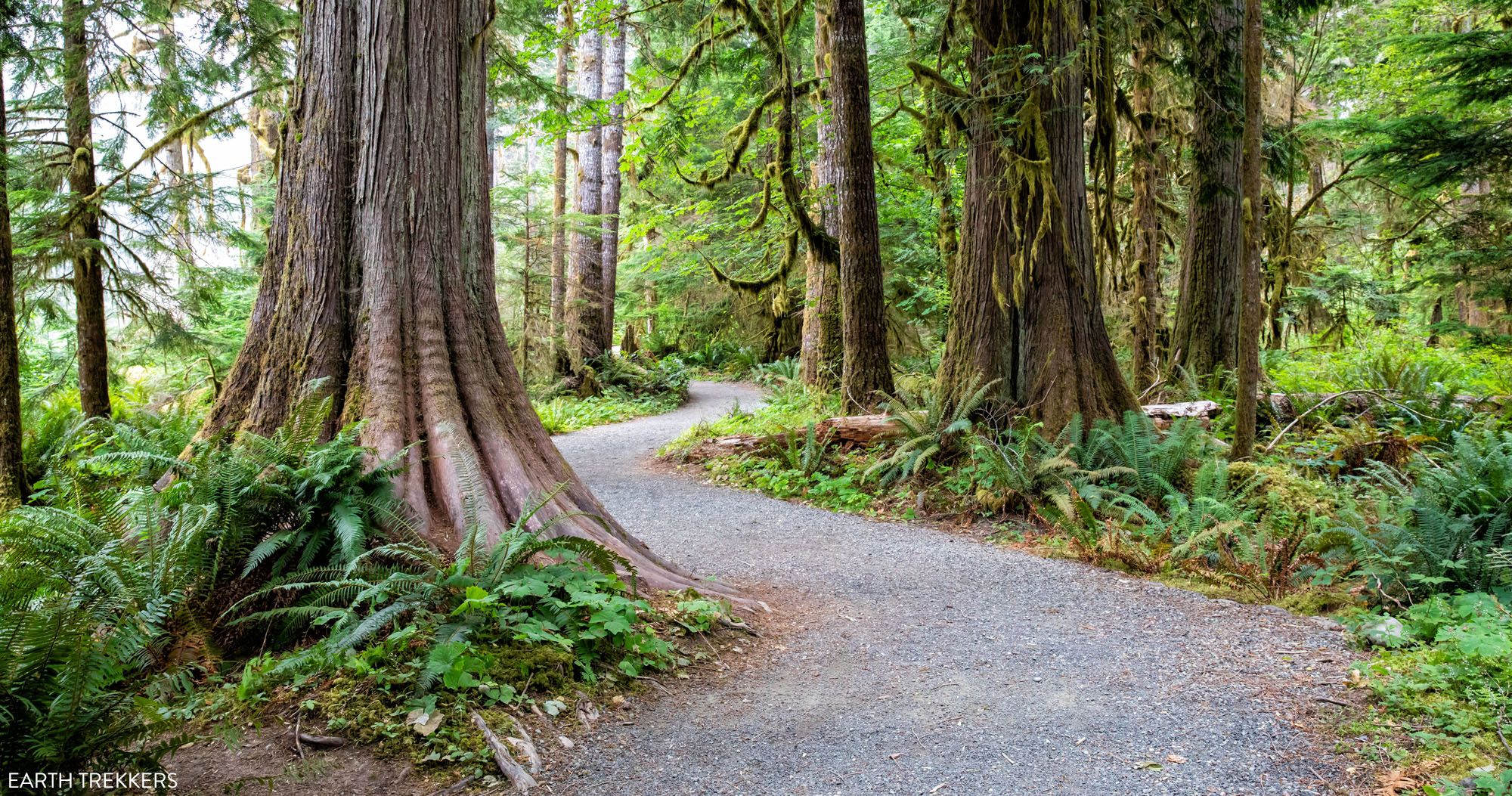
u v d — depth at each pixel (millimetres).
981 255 9141
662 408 18531
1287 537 6145
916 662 4520
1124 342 17344
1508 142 10734
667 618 4766
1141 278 13586
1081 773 3250
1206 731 3564
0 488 7156
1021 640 4832
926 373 16922
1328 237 21125
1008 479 7867
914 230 20516
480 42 6258
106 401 10625
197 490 4246
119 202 10352
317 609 3783
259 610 4238
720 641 4738
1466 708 3469
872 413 10867
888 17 21875
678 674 4262
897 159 17594
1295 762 3252
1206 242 12352
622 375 19781
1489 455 6168
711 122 18562
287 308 5535
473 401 5613
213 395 13648
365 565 4285
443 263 5809
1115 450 8047
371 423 5168
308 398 4820
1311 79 18609
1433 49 10938
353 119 5660
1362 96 18938
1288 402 10719
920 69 10211
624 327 32688
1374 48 16938
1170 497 7121
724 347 28734
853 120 11023
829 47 14062
